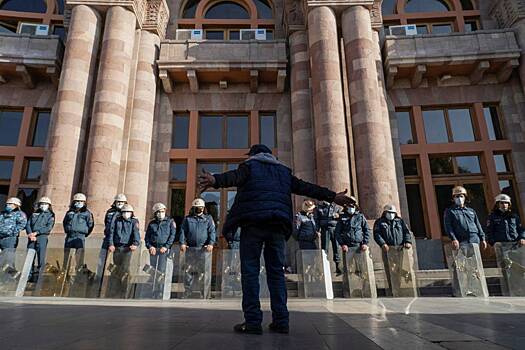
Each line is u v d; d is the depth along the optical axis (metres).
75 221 8.39
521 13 14.30
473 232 7.58
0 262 7.45
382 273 7.91
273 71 14.77
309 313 4.27
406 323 3.30
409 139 14.90
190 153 14.69
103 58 12.87
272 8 17.16
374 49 14.54
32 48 14.55
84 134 12.59
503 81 14.79
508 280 7.25
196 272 7.54
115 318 3.69
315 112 12.81
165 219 8.16
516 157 14.01
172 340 2.41
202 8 16.86
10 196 14.20
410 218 13.99
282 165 3.37
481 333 2.69
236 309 4.85
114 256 7.49
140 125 13.24
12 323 3.22
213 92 15.46
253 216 3.03
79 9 13.33
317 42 13.27
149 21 14.57
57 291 7.34
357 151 12.18
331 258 9.05
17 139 15.16
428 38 14.59
